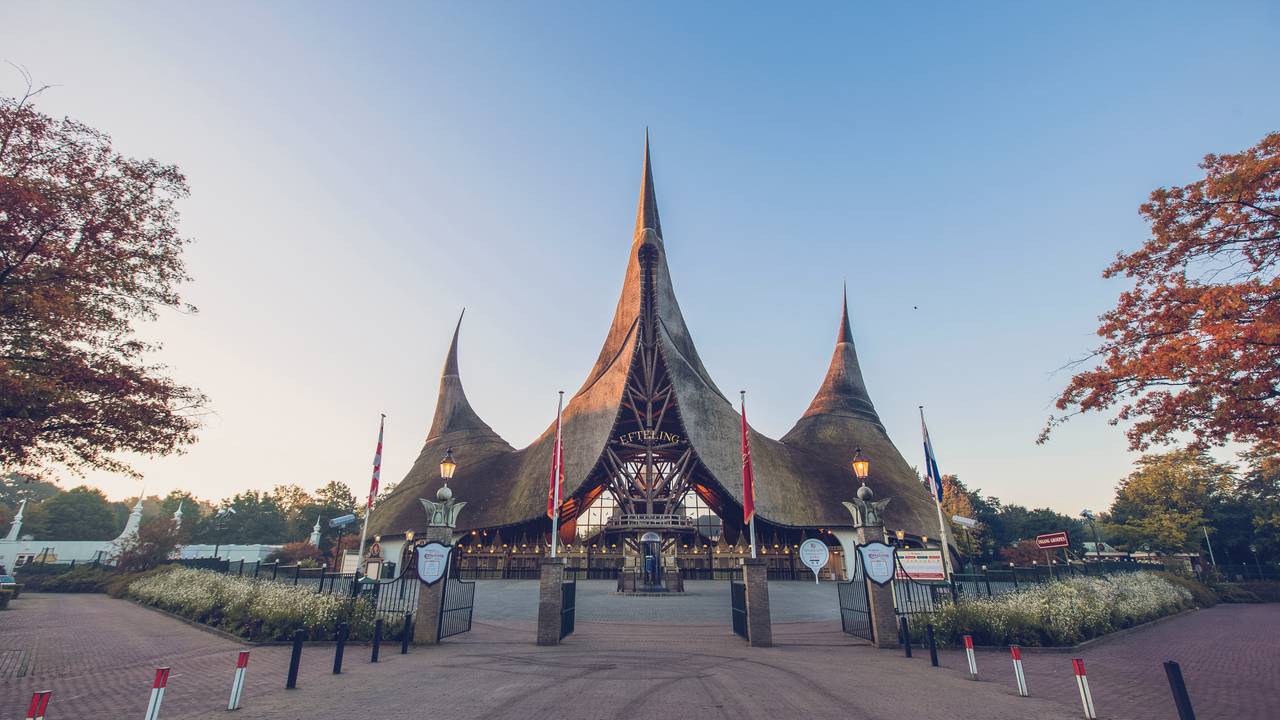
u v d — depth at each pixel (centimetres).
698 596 2798
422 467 6203
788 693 948
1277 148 1073
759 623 1480
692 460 4809
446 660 1263
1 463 1392
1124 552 7244
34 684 1056
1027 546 6350
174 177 1641
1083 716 827
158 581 3025
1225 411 1030
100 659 1328
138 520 5897
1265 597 3753
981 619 1498
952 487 8094
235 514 10769
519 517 4675
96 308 1512
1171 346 1047
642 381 5031
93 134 1560
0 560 6600
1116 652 1474
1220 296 1032
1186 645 1619
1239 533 5266
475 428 6600
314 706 864
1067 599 1670
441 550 1541
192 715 820
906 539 4684
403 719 793
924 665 1227
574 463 4709
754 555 1595
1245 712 871
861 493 1580
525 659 1272
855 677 1085
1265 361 966
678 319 5647
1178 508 5297
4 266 1389
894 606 1476
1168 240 1146
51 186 1455
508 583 3644
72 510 9162
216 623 1889
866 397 6406
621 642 1530
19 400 1259
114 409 1441
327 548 8562
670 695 930
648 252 5384
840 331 6819
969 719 804
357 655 1343
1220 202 1110
